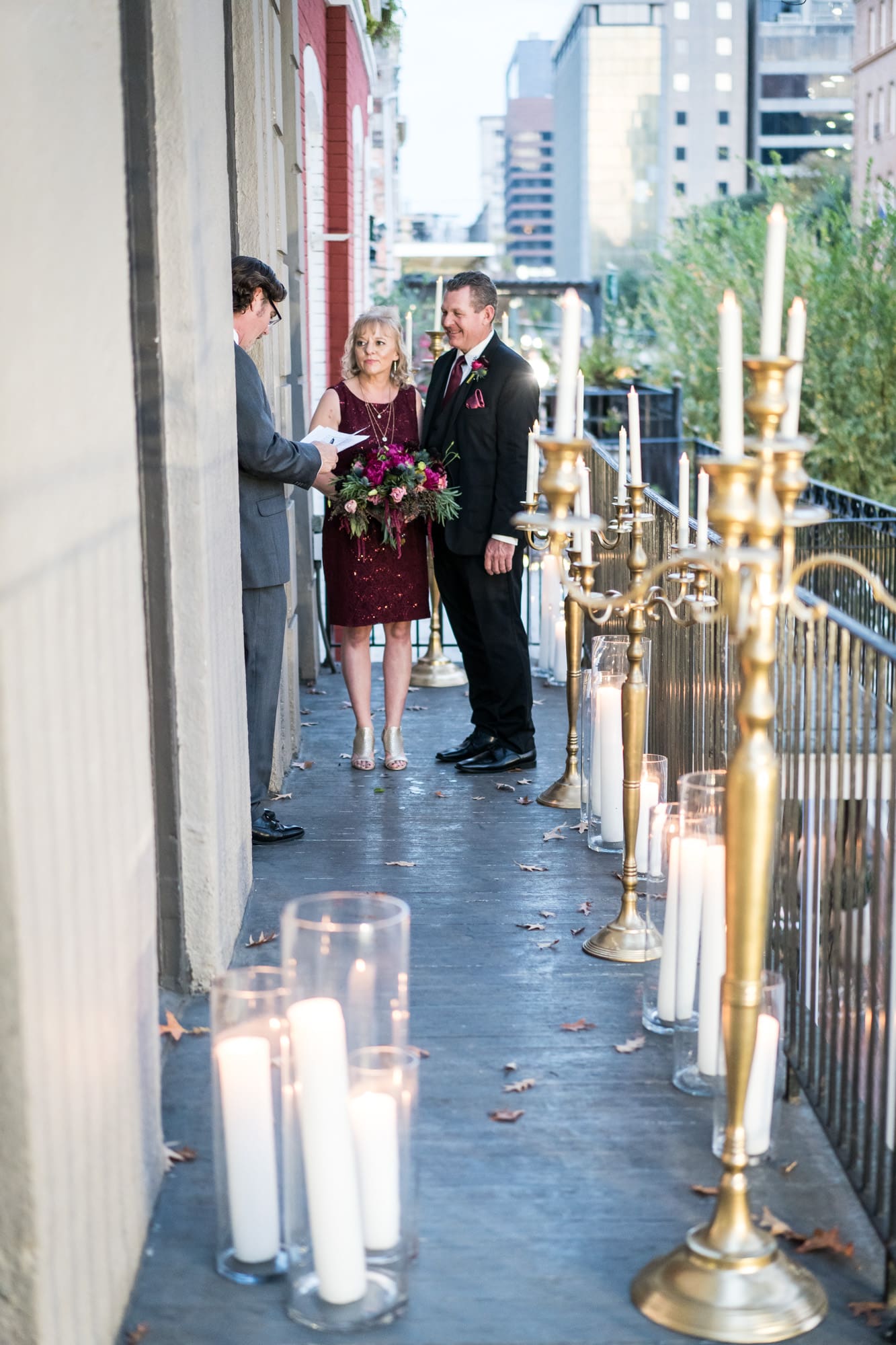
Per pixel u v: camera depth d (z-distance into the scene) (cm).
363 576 563
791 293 1669
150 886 279
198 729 359
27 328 196
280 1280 256
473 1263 259
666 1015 349
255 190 527
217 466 384
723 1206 249
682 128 14362
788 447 213
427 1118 312
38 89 205
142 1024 270
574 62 14812
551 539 235
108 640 245
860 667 277
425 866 474
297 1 702
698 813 329
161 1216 276
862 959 274
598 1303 247
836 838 287
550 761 607
